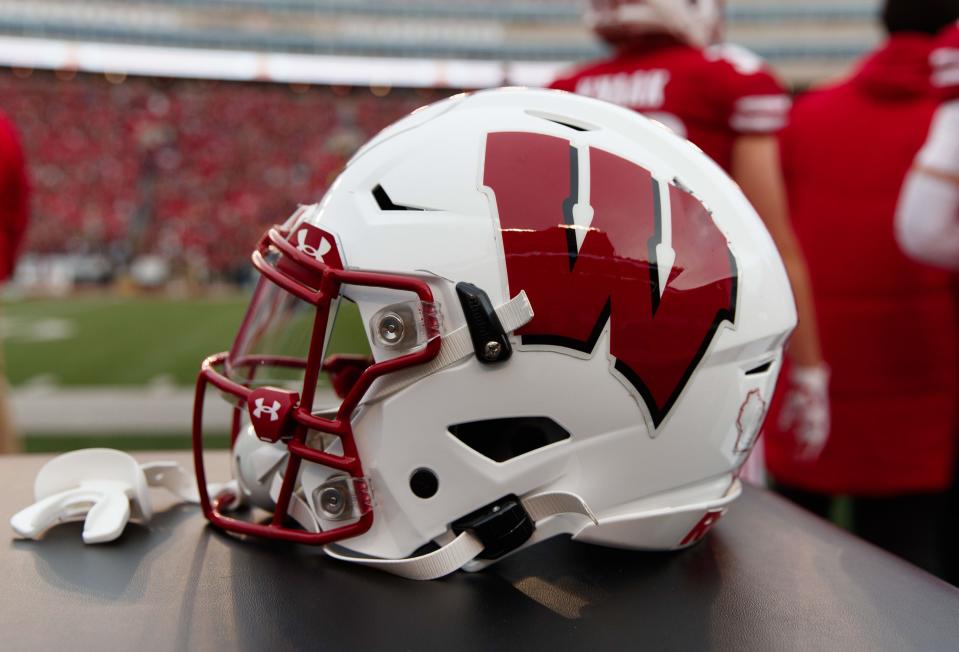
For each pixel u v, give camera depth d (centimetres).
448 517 76
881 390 153
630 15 134
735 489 85
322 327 75
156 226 1287
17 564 76
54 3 1238
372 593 72
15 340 704
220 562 78
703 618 70
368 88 1182
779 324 80
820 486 158
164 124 1391
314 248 77
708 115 132
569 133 79
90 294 1212
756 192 133
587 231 74
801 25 1369
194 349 675
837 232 153
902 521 159
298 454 76
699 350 76
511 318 72
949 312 154
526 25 1355
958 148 126
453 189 75
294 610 69
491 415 74
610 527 77
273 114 1426
